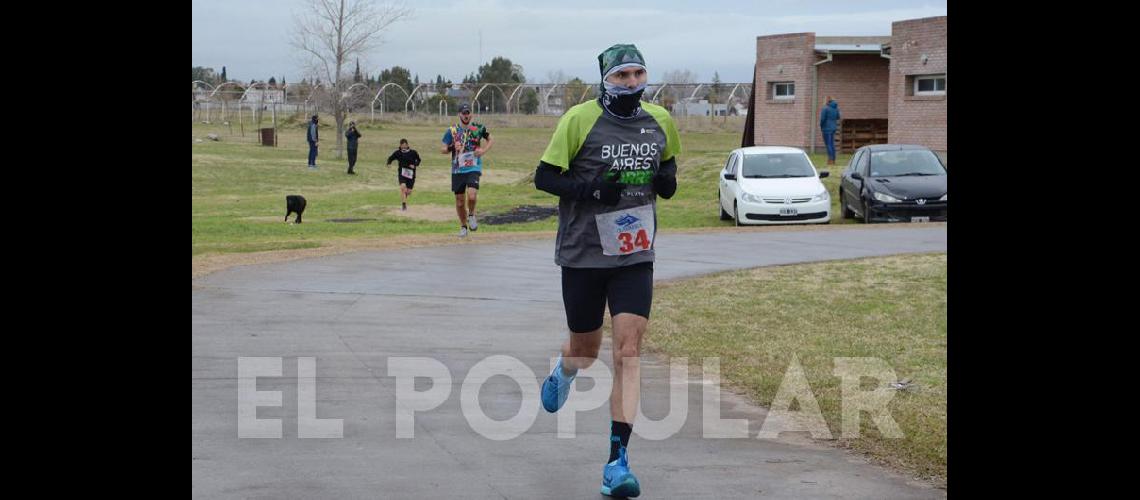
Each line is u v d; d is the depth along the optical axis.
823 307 10.96
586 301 5.64
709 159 37.06
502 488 5.39
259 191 34.25
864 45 40.34
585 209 5.54
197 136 63.16
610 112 5.46
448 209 28.44
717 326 9.91
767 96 43.16
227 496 5.14
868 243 17.31
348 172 41.75
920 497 5.33
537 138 64.69
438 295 11.45
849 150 40.72
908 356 8.62
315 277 12.48
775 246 16.86
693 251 16.16
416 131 70.12
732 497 5.31
